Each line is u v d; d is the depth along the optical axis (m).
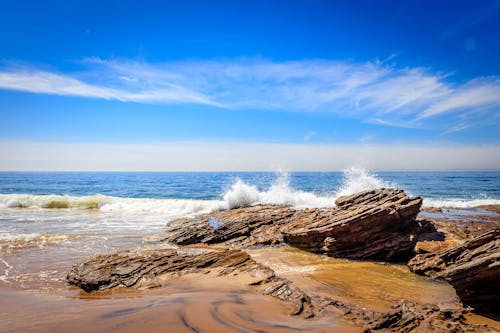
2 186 47.25
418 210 10.65
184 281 6.84
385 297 6.38
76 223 15.43
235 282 6.77
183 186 48.97
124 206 21.72
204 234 11.95
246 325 4.55
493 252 5.97
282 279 6.89
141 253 8.50
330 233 10.08
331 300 5.93
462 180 58.09
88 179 74.19
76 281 6.74
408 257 9.83
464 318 5.25
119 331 4.23
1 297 5.87
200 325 4.47
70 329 4.29
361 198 11.84
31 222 15.54
